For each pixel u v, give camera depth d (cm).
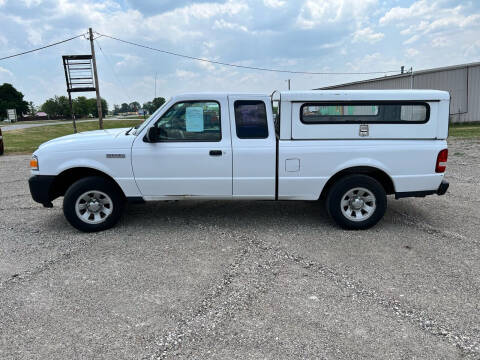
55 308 310
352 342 261
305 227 505
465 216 548
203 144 469
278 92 475
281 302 314
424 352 250
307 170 472
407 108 465
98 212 495
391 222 523
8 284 353
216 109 471
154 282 353
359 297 321
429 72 2105
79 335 274
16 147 1733
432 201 636
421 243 443
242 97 469
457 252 416
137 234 484
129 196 484
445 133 470
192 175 475
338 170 471
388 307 305
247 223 525
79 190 477
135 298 324
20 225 531
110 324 287
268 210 589
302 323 284
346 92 456
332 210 482
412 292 329
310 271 372
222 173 474
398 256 407
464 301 313
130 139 474
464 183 767
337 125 465
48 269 385
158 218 551
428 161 471
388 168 470
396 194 480
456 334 269
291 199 487
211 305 311
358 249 427
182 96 468
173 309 306
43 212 598
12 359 248
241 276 363
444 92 461
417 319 288
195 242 454
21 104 11131
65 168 468
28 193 743
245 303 313
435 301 314
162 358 247
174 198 486
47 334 275
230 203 634
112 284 350
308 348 255
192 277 362
